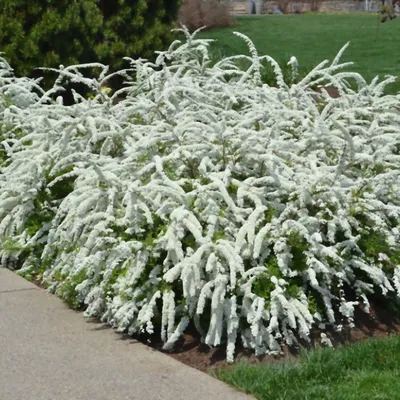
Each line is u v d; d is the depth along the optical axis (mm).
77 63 11781
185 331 5758
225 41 22000
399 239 6121
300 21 26781
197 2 23766
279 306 5422
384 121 7574
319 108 8828
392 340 5512
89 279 5973
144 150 6363
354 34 22812
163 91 6848
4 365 5121
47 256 6910
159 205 5883
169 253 5527
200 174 6148
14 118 8477
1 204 7168
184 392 4762
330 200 5879
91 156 6680
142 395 4707
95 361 5203
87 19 12008
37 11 11453
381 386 4809
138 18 13516
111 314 5848
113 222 5949
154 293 5574
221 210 5789
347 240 5871
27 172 7207
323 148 6637
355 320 5949
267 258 5719
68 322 5934
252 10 32781
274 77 12000
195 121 6828
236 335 5473
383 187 6086
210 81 7863
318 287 5535
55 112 7707
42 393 4719
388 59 18547
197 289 5500
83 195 6117
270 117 6766
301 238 5656
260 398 4707
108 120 6938
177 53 9094
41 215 7113
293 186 5895
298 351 5469
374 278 5758
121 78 13758
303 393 4688
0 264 7441
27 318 6000
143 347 5477
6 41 11422
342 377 4977
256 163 6191
